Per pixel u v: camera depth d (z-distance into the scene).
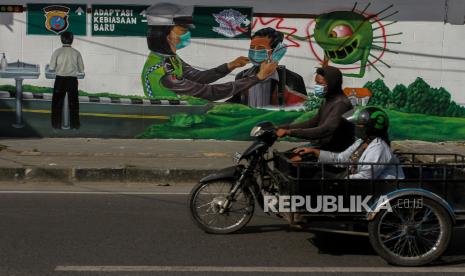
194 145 12.73
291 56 13.02
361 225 6.58
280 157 6.59
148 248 6.39
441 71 13.05
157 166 10.47
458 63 13.02
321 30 12.96
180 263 5.91
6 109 13.14
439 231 5.94
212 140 13.27
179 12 12.95
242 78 13.09
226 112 13.20
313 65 13.04
